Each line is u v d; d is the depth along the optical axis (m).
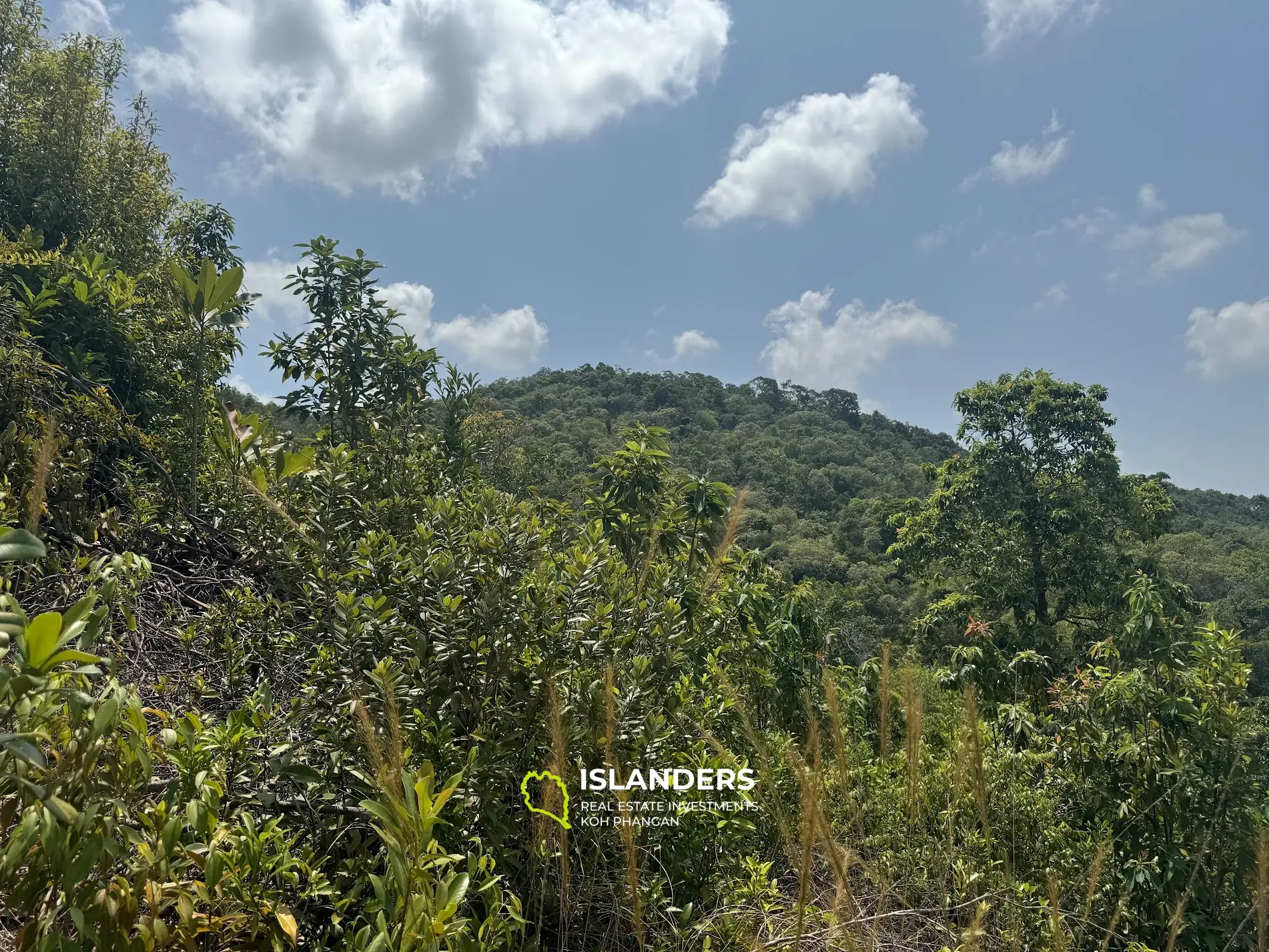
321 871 2.04
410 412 5.13
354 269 5.39
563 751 2.16
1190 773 3.73
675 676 3.27
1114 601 14.95
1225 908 3.59
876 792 3.46
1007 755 3.80
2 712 1.46
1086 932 3.11
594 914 2.48
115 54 8.73
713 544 5.34
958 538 17.23
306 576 2.79
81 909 1.40
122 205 8.08
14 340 4.04
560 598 2.86
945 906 2.71
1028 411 16.67
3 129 7.58
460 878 1.73
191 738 1.90
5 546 1.34
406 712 2.34
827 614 6.46
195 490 4.14
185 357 5.74
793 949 2.32
